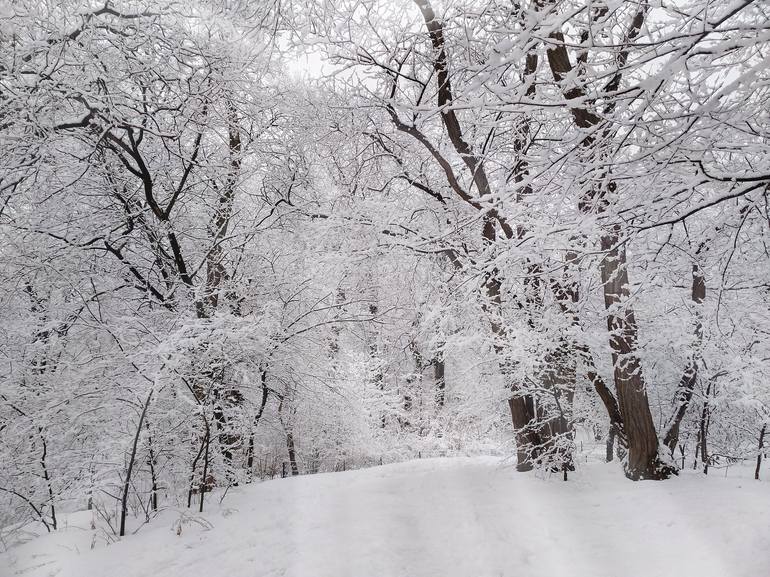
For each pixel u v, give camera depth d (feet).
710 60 12.19
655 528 16.62
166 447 20.84
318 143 33.37
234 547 16.24
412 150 32.40
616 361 24.29
